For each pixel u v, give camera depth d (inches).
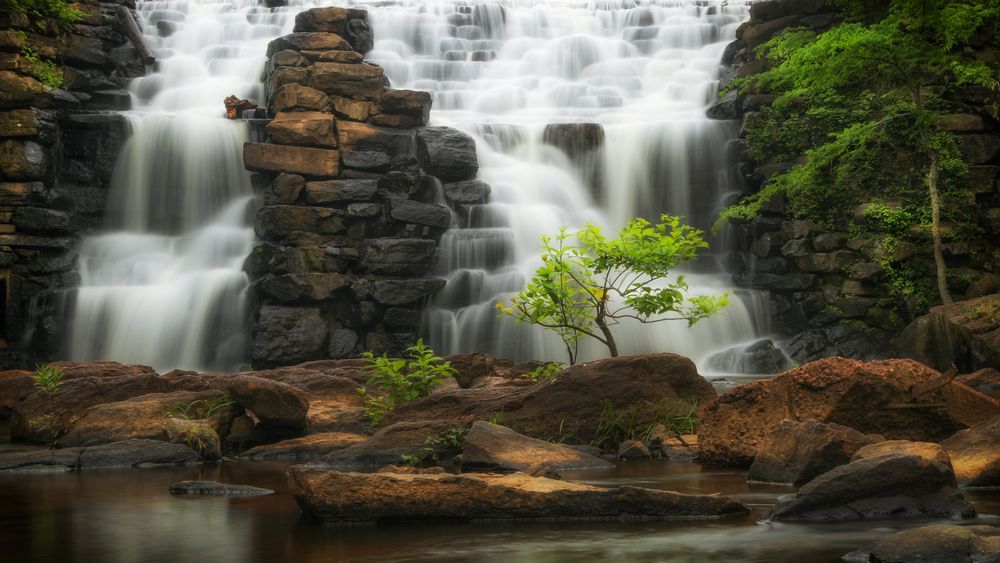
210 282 937.5
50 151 1000.2
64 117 1019.3
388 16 1286.9
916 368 351.9
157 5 1298.0
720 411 366.3
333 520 241.8
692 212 1045.2
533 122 1134.4
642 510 246.7
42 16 1090.7
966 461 300.5
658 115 1153.4
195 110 1126.4
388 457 378.0
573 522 241.9
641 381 426.3
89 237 1009.5
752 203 953.5
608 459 386.0
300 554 205.5
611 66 1251.8
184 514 259.1
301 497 247.3
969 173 980.6
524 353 911.0
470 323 927.0
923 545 191.2
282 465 381.7
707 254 1031.6
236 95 1162.6
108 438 416.2
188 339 925.2
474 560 197.5
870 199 980.6
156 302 933.2
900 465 245.4
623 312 904.9
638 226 485.7
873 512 243.1
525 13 1323.8
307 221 949.8
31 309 956.0
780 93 1045.2
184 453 391.9
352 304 925.8
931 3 855.1
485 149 1048.8
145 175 1022.4
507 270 964.0
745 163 1034.7
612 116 1154.0
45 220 971.3
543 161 1054.4
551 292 482.3
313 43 1088.2
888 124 992.9
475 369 559.8
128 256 1000.2
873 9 1042.7
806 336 936.3
